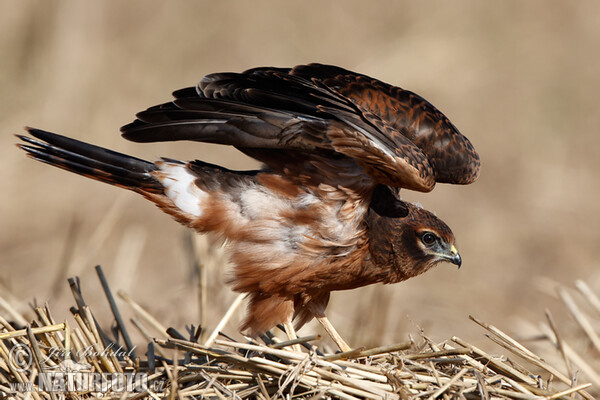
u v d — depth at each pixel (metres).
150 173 9.11
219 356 7.86
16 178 17.27
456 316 13.14
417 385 7.62
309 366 7.69
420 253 9.47
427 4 21.95
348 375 7.73
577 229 16.84
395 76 19.61
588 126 19.81
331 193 8.86
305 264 8.96
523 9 22.45
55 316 11.73
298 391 7.73
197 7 21.42
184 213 9.09
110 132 18.34
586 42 21.88
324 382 7.64
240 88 8.38
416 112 8.95
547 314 9.70
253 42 20.86
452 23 21.70
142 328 9.14
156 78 19.78
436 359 8.05
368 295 12.74
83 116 18.59
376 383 7.65
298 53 20.59
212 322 11.14
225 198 9.02
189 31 21.00
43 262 14.57
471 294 14.12
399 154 8.20
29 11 20.19
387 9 21.78
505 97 20.25
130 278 13.39
